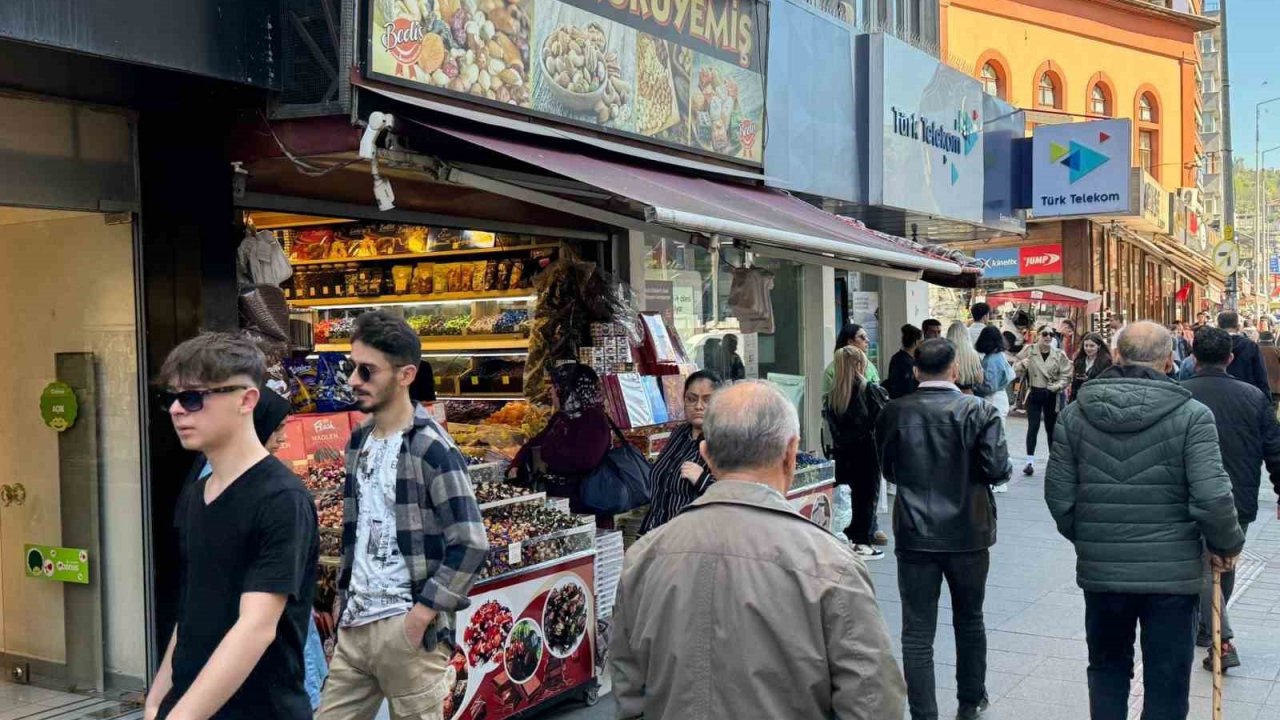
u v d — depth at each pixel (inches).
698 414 200.4
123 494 219.6
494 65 230.8
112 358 218.2
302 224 346.6
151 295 211.9
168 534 214.1
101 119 207.3
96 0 171.9
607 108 272.2
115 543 222.2
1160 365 191.3
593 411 260.1
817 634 96.8
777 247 302.0
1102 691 191.0
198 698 102.1
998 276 1013.8
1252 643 275.3
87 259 219.1
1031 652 269.0
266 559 109.4
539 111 246.1
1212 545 179.0
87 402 222.4
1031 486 530.9
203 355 112.6
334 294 378.9
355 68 198.5
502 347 356.2
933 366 215.2
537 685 215.8
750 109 346.3
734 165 342.3
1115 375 191.2
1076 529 189.0
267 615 107.3
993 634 284.5
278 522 110.2
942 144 498.3
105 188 207.0
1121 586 182.1
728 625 97.8
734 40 335.9
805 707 96.7
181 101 211.5
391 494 151.9
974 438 209.6
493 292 353.7
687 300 406.0
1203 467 175.8
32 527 232.1
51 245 223.5
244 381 113.8
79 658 228.1
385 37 202.8
